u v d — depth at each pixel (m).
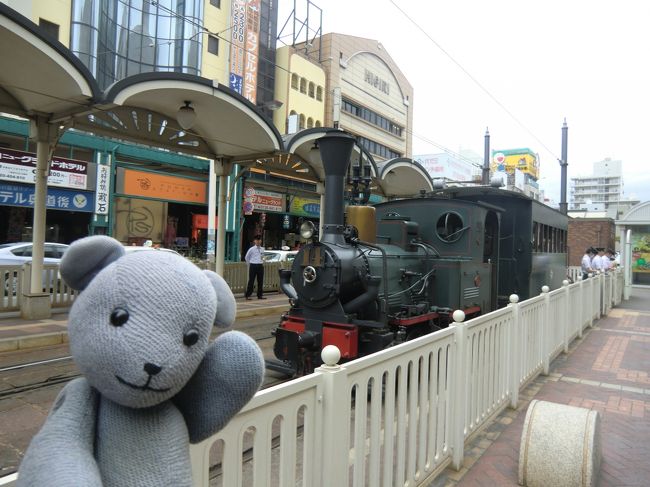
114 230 18.11
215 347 1.49
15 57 6.79
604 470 3.85
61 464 1.12
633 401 5.44
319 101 28.84
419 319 6.22
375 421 2.77
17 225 16.48
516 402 5.14
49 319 8.78
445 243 7.54
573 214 51.38
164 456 1.30
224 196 11.66
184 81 8.22
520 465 3.51
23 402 5.02
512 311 5.17
